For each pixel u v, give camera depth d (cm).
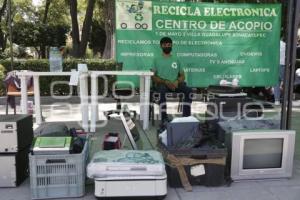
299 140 577
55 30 2739
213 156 385
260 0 981
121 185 346
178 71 641
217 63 738
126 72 595
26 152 411
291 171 411
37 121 634
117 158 363
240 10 728
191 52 727
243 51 741
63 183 355
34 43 2659
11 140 378
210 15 721
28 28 2603
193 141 396
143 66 712
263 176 404
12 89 682
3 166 380
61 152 351
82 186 359
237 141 391
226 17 726
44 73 591
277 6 737
